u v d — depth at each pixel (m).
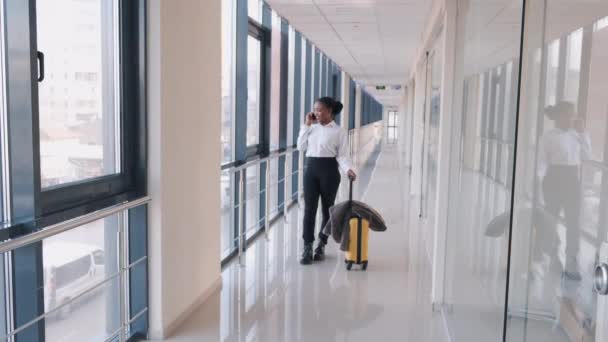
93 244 2.64
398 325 3.25
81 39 2.44
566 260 1.36
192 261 3.40
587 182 1.23
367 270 4.42
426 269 4.47
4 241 1.78
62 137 2.29
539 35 1.60
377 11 5.63
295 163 8.03
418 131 8.33
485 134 2.41
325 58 10.54
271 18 6.01
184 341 2.97
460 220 2.98
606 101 1.13
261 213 6.13
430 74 5.80
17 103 1.99
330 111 4.50
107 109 2.72
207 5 3.57
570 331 1.34
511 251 1.82
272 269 4.41
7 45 1.98
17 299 2.07
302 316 3.38
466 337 2.67
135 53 2.82
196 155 3.43
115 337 2.82
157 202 2.90
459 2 3.25
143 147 2.86
